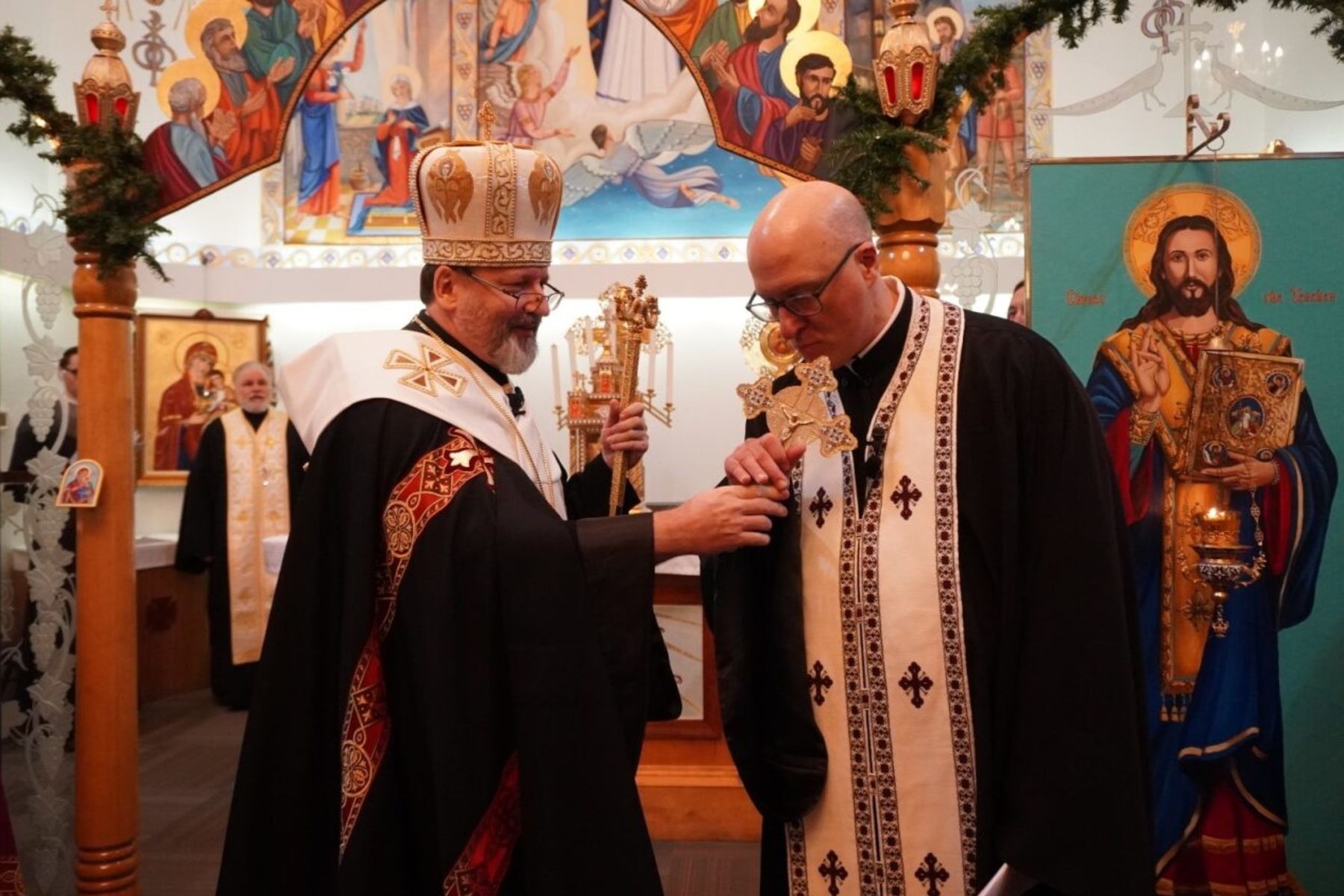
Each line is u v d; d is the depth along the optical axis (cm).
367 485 190
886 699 177
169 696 674
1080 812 162
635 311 224
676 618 418
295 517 194
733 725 184
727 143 279
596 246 803
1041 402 178
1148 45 707
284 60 301
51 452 349
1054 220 292
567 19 805
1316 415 284
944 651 175
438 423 195
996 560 176
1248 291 287
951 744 174
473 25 808
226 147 302
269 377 714
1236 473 283
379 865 182
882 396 184
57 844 352
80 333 308
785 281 176
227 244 792
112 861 308
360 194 807
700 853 397
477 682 183
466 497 188
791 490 189
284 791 188
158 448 752
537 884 176
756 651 190
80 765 308
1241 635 285
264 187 802
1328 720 284
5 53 287
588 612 184
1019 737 169
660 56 803
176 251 765
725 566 193
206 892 363
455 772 179
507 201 205
